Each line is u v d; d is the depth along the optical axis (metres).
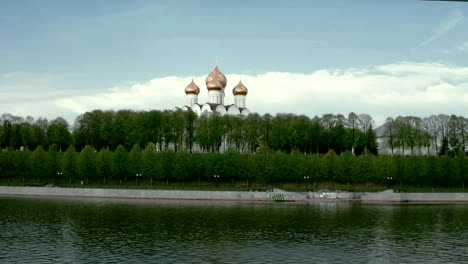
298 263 53.19
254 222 81.31
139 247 60.53
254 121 184.62
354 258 56.03
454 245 64.00
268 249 60.25
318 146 184.12
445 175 139.38
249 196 120.81
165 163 136.25
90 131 181.25
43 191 127.88
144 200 117.69
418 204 116.19
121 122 179.00
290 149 182.12
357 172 137.50
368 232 73.12
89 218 84.00
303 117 184.75
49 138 178.38
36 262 52.25
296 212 95.44
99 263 52.12
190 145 183.62
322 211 97.69
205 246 61.56
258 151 159.25
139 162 138.25
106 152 140.25
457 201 123.75
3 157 142.38
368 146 188.62
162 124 178.50
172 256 55.91
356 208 104.69
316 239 67.06
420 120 189.75
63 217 84.94
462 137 185.25
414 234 71.88
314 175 138.12
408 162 138.88
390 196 122.00
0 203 106.94
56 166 142.00
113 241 64.12
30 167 141.62
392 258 56.28
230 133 180.75
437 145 193.38
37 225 76.25
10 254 56.09
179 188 130.25
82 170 138.25
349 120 194.62
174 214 90.31
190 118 184.75
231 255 56.75
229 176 138.38
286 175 137.12
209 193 121.75
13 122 195.25
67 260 53.34
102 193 124.88
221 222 80.88
